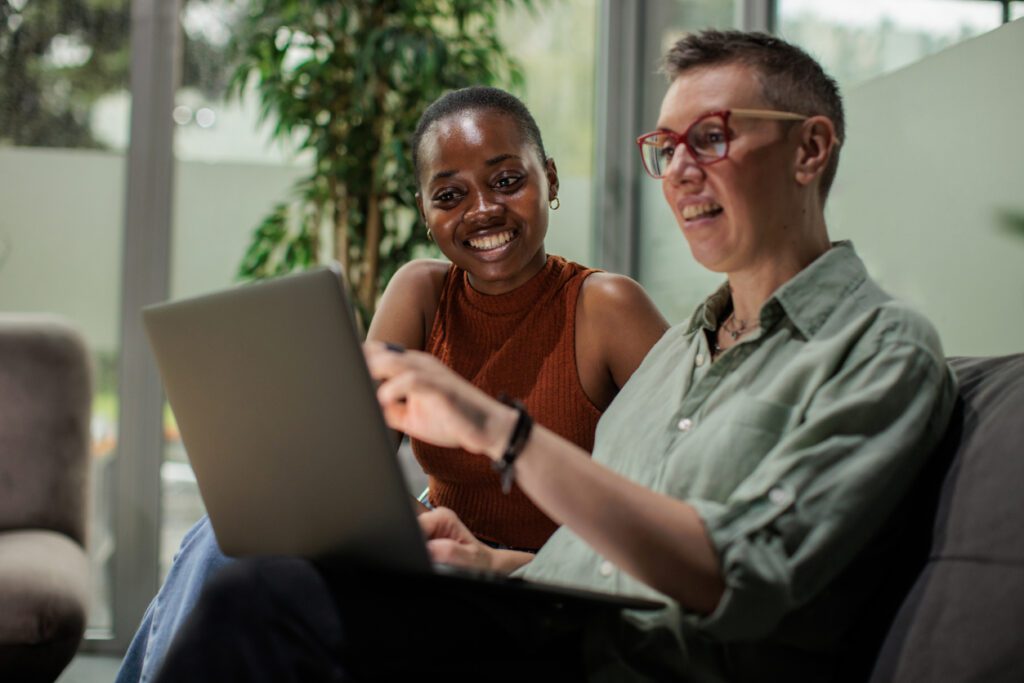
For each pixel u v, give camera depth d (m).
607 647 0.96
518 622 0.94
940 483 0.96
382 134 3.10
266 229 3.14
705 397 1.04
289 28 3.11
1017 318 1.39
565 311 1.47
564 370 1.46
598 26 3.23
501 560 1.19
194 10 3.15
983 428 0.96
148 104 3.12
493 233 1.44
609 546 0.86
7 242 3.11
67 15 3.13
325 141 3.11
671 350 1.20
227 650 0.88
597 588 1.01
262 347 0.92
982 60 1.48
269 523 1.00
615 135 3.21
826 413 0.90
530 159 1.47
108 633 3.07
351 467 0.88
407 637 0.89
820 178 1.06
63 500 2.29
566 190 3.23
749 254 1.04
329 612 0.88
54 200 3.13
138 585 3.08
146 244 3.11
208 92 3.16
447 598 0.92
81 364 2.41
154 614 1.38
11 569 1.88
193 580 1.28
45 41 3.13
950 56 1.56
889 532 0.97
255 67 3.14
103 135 3.15
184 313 1.00
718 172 1.01
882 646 0.91
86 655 3.01
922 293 1.63
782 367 1.00
